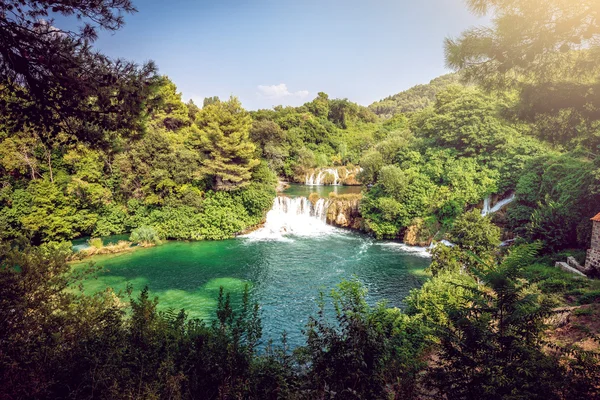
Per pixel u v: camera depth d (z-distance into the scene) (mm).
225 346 6410
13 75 5887
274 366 6320
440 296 13195
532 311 5312
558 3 6531
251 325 7156
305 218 41562
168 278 23859
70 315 6355
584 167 22672
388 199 33844
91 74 6461
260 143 57281
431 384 5434
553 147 9547
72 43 6262
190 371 5992
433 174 34094
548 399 4402
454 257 18375
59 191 30719
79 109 6715
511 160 30750
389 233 34156
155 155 36281
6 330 5484
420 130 45625
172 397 5098
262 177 41344
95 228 33125
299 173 66812
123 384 5164
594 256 18125
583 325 10797
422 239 31797
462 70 8430
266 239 34469
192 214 35031
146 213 35250
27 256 6391
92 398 4906
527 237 24484
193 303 20016
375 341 6105
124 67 6871
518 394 4395
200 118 42906
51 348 5656
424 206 32625
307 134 80500
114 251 29609
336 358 5930
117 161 35281
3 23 5367
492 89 8578
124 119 7305
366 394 5543
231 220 35000
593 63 7195
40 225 28828
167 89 50656
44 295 6258
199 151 40094
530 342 5227
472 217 20641
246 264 27031
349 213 39312
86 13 6203
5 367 4969
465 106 35125
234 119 37750
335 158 75875
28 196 29531
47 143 7102
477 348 5199
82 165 32938
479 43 7582
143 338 6367
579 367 5008
